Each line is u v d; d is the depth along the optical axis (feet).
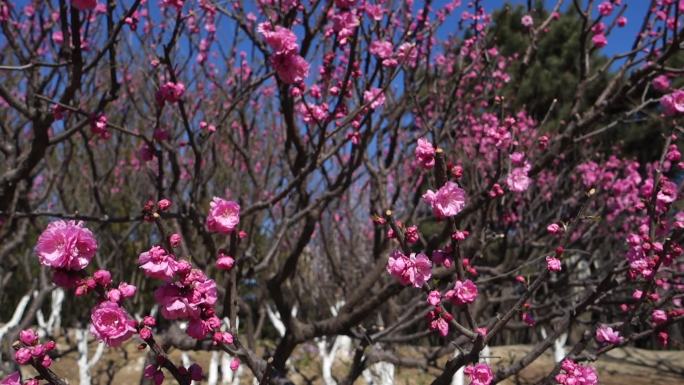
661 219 9.77
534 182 22.88
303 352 32.09
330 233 21.21
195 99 18.67
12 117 19.07
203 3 11.79
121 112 20.66
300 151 12.09
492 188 11.35
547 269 7.29
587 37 13.24
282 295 13.24
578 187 22.17
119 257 21.91
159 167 10.85
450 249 7.63
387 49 11.60
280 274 13.01
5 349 14.51
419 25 13.55
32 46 15.14
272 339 37.88
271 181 20.16
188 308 5.83
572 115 13.25
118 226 27.66
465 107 17.42
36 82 12.00
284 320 13.20
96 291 5.60
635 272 8.62
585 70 13.35
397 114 15.71
